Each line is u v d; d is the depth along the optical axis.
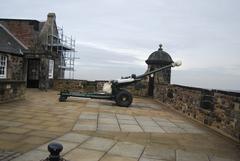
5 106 9.72
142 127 7.55
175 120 9.20
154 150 5.31
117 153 4.95
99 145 5.38
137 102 14.37
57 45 21.31
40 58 18.58
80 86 18.61
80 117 8.44
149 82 17.67
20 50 18.56
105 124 7.61
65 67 23.72
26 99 12.36
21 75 18.72
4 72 16.81
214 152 5.47
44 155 4.50
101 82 18.33
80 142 5.51
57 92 17.12
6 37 19.03
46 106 10.43
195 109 9.23
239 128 6.24
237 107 6.38
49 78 19.08
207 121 8.16
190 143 6.05
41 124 6.96
